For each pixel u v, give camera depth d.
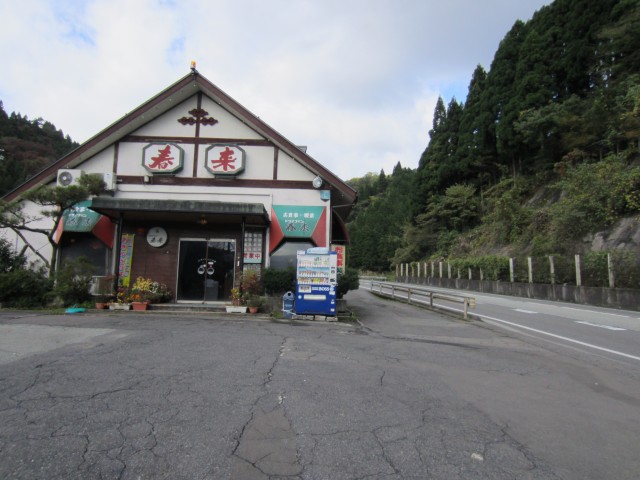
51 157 50.78
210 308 11.74
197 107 13.84
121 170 13.54
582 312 14.51
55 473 2.73
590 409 4.44
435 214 42.34
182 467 2.86
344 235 16.75
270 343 7.17
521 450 3.34
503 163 36.53
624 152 23.95
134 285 12.20
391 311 13.78
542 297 22.05
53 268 12.17
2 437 3.25
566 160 28.12
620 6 24.06
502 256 28.41
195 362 5.64
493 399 4.65
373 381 5.11
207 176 13.56
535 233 27.06
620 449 3.43
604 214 21.39
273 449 3.18
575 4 28.52
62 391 4.35
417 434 3.56
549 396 4.85
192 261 12.95
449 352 7.17
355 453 3.16
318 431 3.54
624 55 25.09
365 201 85.19
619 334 9.75
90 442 3.19
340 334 8.59
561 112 26.69
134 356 5.89
